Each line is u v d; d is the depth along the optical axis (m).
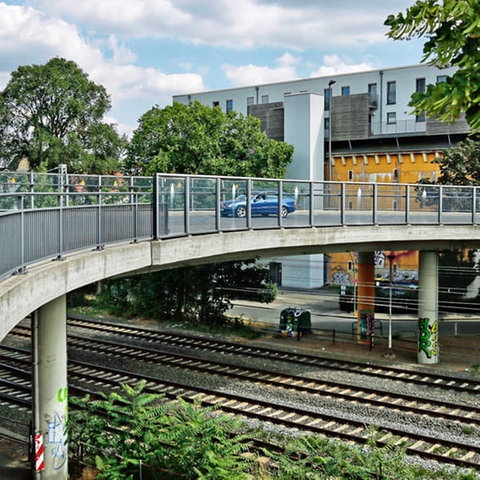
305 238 19.50
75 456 14.65
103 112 50.97
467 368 24.45
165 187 15.08
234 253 18.81
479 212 25.20
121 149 52.38
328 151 52.41
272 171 43.47
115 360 24.83
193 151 40.22
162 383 21.36
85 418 14.34
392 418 18.06
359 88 54.28
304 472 11.91
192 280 33.06
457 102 5.06
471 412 18.64
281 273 47.91
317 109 50.25
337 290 45.72
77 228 11.87
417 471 12.55
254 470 13.84
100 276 12.52
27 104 48.34
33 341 13.83
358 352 26.88
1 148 48.16
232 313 37.12
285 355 25.86
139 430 13.07
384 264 43.78
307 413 18.09
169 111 43.78
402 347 28.08
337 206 20.75
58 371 13.88
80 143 48.53
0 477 13.81
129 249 13.71
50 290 10.34
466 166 39.72
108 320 34.41
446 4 5.09
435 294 25.41
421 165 47.28
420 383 21.73
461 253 37.47
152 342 28.31
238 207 17.41
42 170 28.02
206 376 22.52
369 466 12.09
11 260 8.91
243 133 43.38
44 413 13.85
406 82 52.22
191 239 15.77
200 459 12.13
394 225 22.50
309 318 30.45
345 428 17.11
